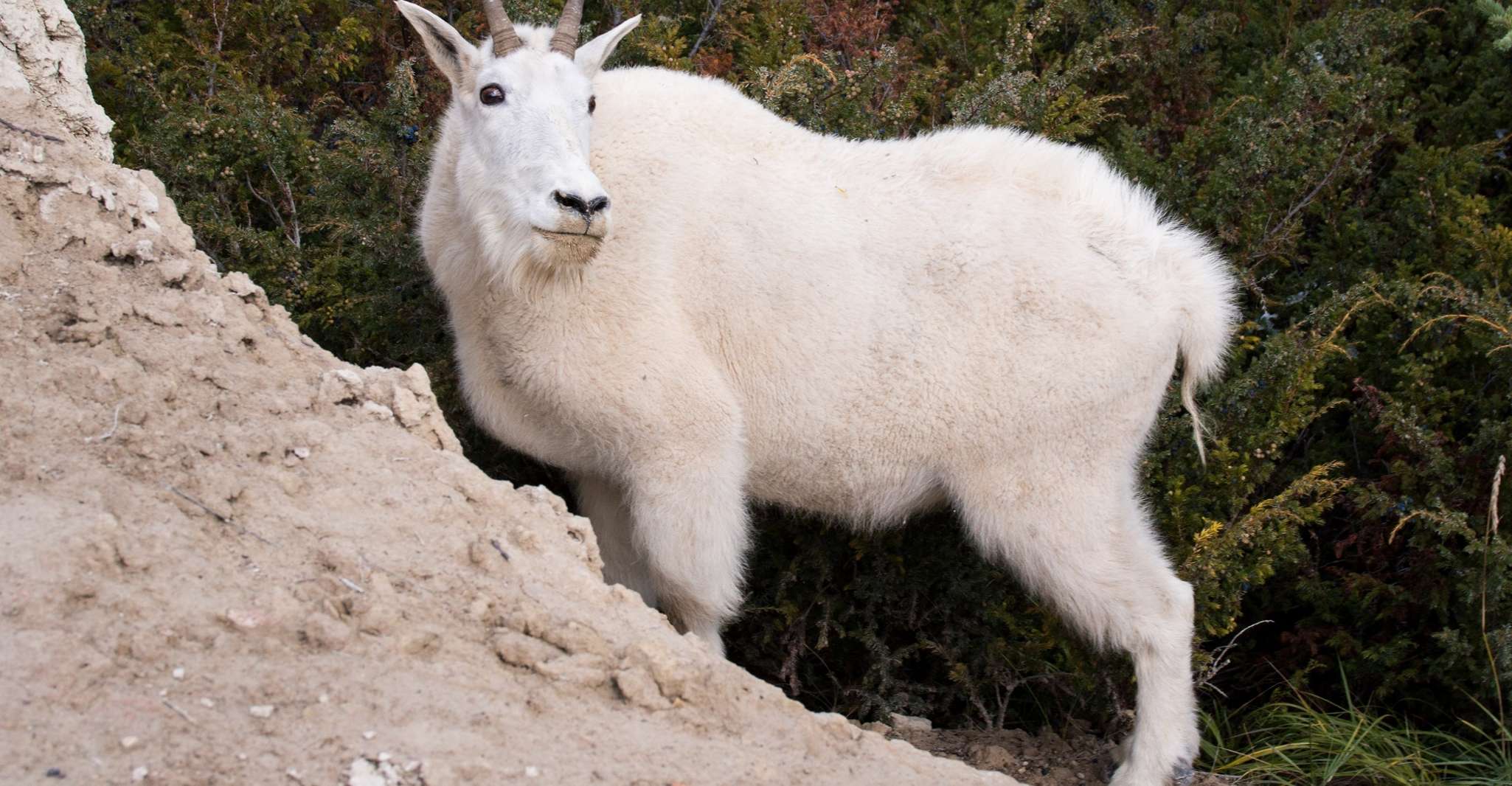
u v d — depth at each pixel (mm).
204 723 3439
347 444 4602
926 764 4316
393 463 4594
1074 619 5832
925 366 5645
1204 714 6508
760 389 5730
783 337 5656
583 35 7555
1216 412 6918
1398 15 8852
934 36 9281
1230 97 8898
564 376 5496
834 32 8461
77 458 4148
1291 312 8000
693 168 5660
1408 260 7816
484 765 3559
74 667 3459
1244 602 7418
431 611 4039
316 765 3422
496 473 6906
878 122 7676
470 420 6852
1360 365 7512
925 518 6711
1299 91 7859
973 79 8711
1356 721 6664
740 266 5613
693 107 5809
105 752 3289
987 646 6621
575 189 5008
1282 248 7805
